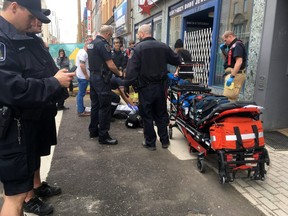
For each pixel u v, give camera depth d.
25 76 2.11
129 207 3.01
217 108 3.37
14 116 2.03
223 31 6.93
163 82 4.57
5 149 2.03
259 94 5.39
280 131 5.47
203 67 8.10
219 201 3.13
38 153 2.47
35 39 2.37
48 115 2.78
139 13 14.57
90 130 5.30
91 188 3.40
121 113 6.86
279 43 5.09
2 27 1.96
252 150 3.34
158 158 4.32
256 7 5.34
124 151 4.62
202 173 3.81
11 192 2.15
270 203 3.10
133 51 4.37
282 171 3.85
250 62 5.55
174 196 3.22
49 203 3.07
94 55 4.67
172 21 10.26
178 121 4.77
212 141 3.39
